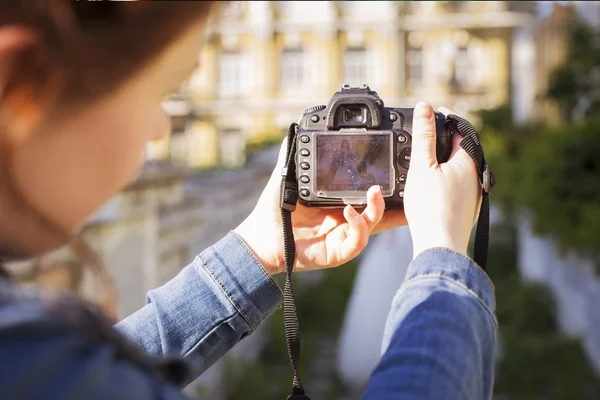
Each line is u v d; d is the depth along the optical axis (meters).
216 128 26.55
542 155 8.88
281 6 26.23
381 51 25.94
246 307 0.98
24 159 0.51
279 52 26.45
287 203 1.05
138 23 0.53
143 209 4.10
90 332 0.48
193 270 1.00
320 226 1.09
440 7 25.92
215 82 26.47
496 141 18.61
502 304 9.29
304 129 1.10
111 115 0.53
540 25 19.47
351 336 3.89
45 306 0.47
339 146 1.08
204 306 0.97
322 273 9.20
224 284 0.98
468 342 0.63
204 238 6.11
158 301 0.97
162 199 4.67
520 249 12.59
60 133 0.51
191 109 21.83
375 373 0.62
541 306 8.73
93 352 0.47
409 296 0.68
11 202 0.51
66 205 0.53
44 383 0.44
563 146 7.82
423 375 0.59
